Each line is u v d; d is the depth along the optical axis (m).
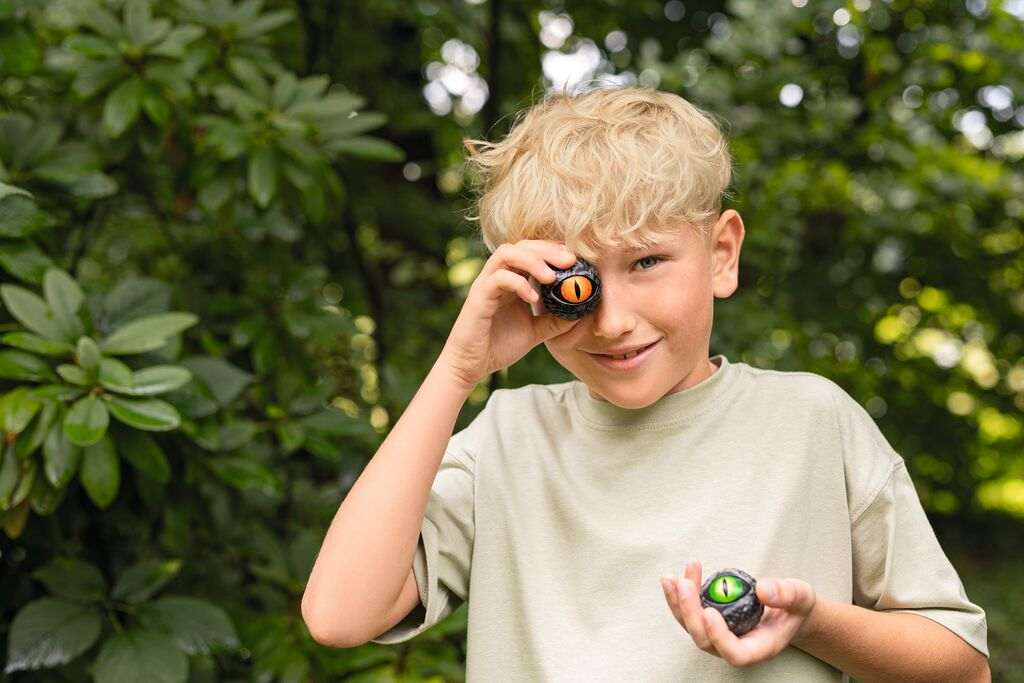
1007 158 5.46
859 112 4.61
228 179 2.69
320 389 2.71
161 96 2.54
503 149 1.40
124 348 2.12
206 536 2.80
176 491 2.45
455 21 4.10
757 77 4.10
